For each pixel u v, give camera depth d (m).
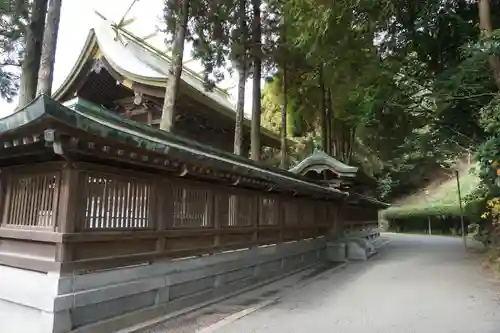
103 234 5.07
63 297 4.46
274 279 9.68
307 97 20.67
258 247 9.20
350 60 13.19
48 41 7.28
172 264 6.32
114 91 15.02
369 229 21.25
